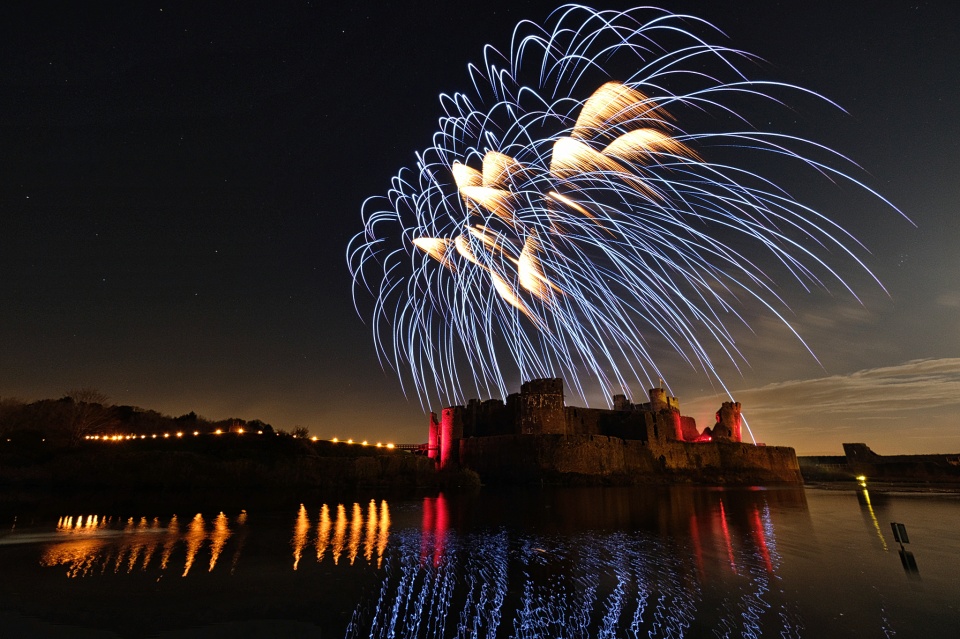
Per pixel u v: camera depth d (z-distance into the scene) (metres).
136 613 13.18
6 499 39.94
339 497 44.88
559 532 25.64
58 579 16.20
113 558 19.12
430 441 74.31
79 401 75.94
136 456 53.28
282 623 12.52
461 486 55.25
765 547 21.70
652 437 72.44
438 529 26.44
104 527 26.83
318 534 24.70
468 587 15.48
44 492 44.75
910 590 15.07
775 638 11.47
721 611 13.27
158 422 88.19
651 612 13.20
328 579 16.33
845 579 16.33
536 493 50.41
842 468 106.38
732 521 30.22
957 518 33.06
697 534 25.12
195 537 23.75
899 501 46.66
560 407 63.94
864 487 71.50
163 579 16.25
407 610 13.46
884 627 12.05
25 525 27.52
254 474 50.91
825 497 51.09
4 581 16.00
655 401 84.75
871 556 19.98
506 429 71.31
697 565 18.22
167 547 21.28
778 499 47.03
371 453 68.69
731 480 75.12
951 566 18.14
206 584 15.70
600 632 11.92
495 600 14.25
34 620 12.68
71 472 50.62
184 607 13.64
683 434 87.25
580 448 61.84
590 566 18.06
